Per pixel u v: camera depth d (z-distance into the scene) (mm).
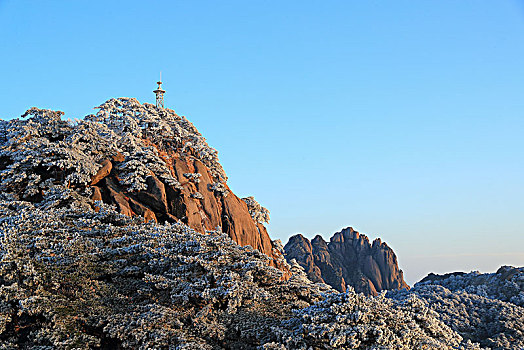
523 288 58688
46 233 35312
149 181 45656
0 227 35344
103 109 55406
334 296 29766
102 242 35719
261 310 30766
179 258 33594
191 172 50594
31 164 44000
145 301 30562
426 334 28703
